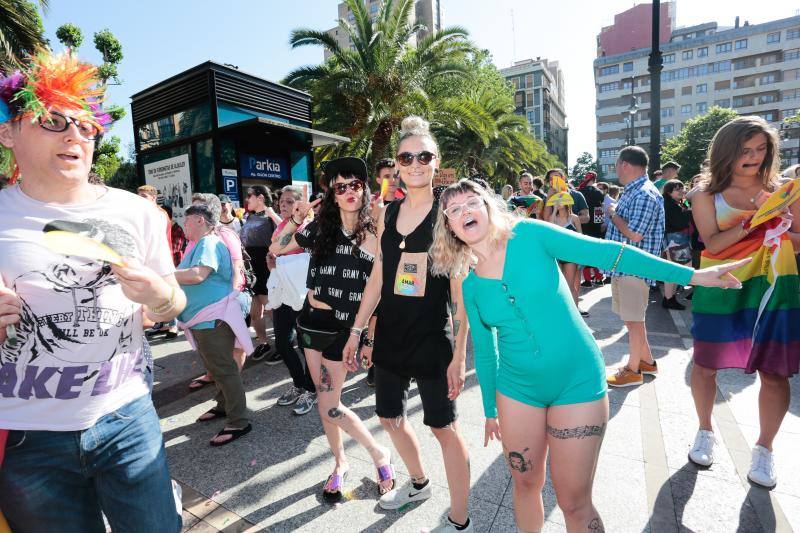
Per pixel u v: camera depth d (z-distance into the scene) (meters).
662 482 2.34
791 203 2.10
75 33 17.73
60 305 1.25
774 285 2.14
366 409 3.44
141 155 8.36
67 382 1.27
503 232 1.61
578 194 7.08
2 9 10.11
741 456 2.54
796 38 73.56
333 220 2.32
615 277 3.50
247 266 3.48
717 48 79.69
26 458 1.27
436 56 15.96
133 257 1.37
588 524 1.56
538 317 1.55
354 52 15.73
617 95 87.50
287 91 8.58
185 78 7.43
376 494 2.39
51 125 1.23
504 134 22.88
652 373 3.72
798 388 3.41
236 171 7.56
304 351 2.47
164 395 3.91
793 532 1.95
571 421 1.52
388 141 16.03
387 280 1.97
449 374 1.89
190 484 2.55
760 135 2.12
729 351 2.32
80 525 1.38
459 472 1.96
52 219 1.28
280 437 3.06
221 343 2.98
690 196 2.47
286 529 2.15
